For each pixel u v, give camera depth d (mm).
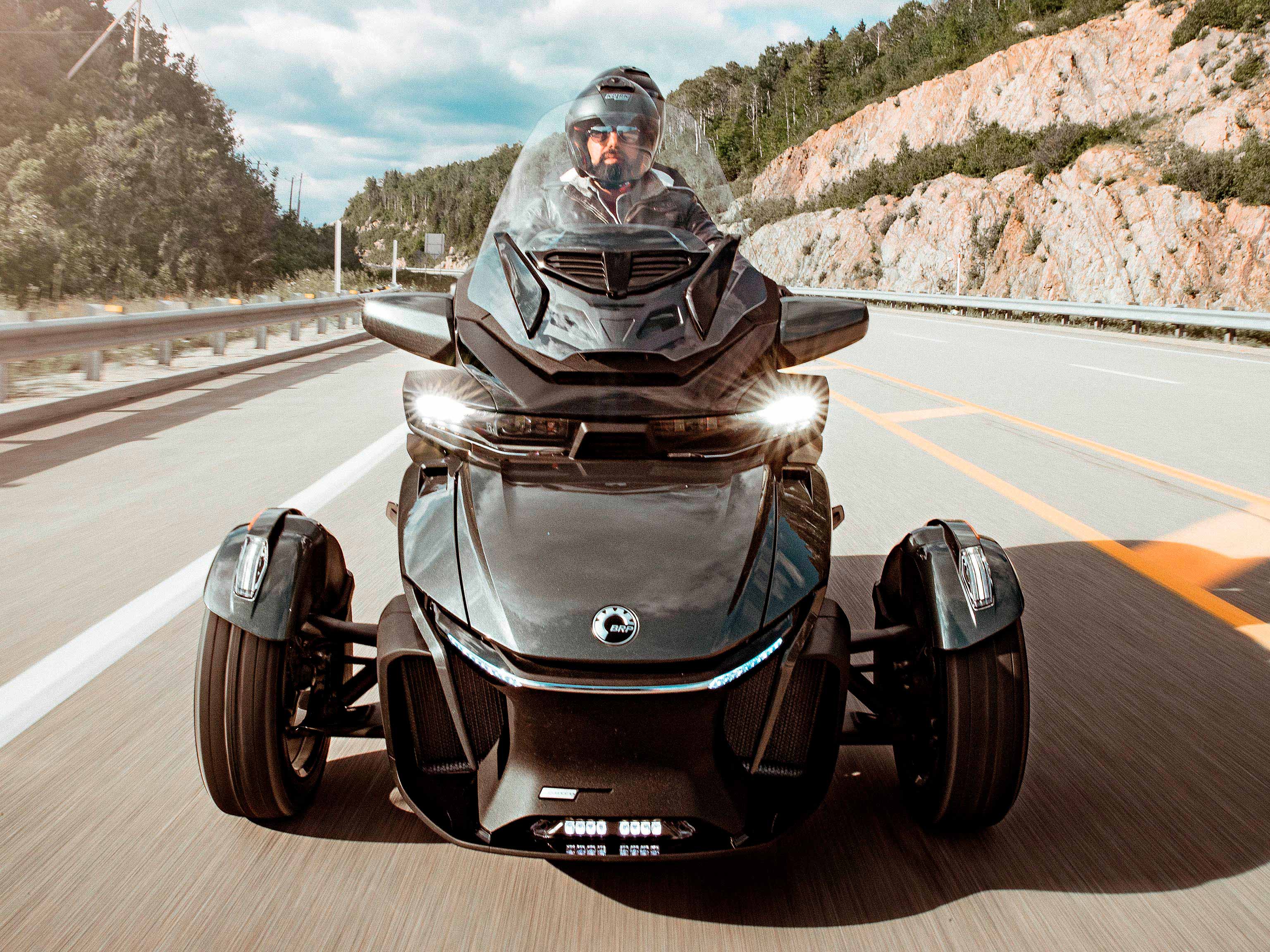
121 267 28484
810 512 2635
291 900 2336
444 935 2223
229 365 14102
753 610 2254
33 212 25938
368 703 3283
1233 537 5754
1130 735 3291
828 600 2551
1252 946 2215
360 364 15773
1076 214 51312
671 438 2529
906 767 2799
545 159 3232
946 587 2562
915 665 2707
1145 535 5797
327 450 8008
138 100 42812
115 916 2258
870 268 61906
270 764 2523
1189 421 10164
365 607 4348
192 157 35312
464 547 2389
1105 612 4500
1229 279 44750
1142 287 46781
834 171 78688
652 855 2205
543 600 2211
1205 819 2764
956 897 2393
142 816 2691
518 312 2637
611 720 2162
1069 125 56156
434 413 2607
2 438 8539
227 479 6879
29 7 46062
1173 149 50562
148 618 4160
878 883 2447
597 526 2379
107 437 8594
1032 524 6016
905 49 117875
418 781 2484
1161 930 2271
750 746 2438
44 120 38344
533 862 2523
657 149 3295
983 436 9180
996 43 75125
